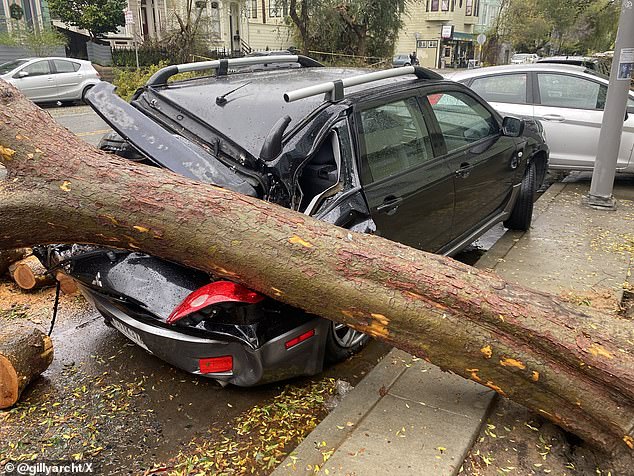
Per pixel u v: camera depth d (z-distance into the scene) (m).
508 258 5.09
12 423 2.92
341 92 3.34
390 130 3.65
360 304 2.61
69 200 2.78
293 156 3.07
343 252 2.63
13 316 4.07
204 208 2.68
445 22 42.91
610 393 2.54
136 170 2.86
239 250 2.61
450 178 4.06
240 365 2.84
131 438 2.83
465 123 4.52
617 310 4.09
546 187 8.06
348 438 2.67
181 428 2.91
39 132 2.94
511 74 7.77
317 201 3.10
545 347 2.56
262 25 29.03
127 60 23.62
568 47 33.69
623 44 6.08
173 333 2.80
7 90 3.02
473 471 2.53
